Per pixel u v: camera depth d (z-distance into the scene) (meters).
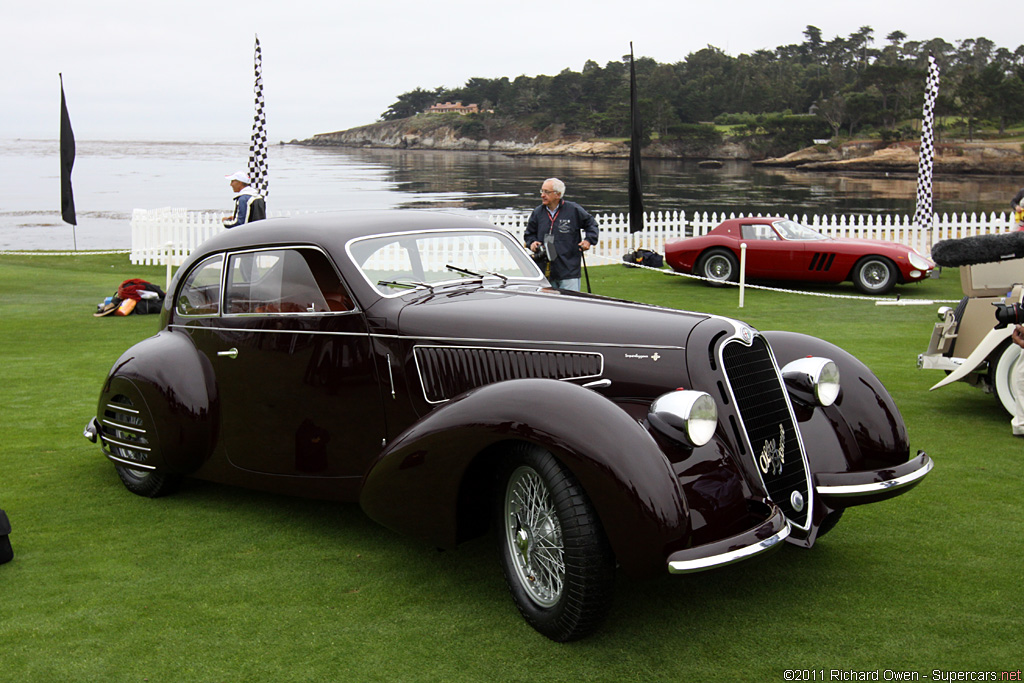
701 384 3.36
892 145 132.12
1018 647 3.05
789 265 14.62
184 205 46.41
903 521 4.30
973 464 5.19
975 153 116.06
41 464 5.35
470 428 3.22
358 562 3.88
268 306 4.29
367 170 106.31
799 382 3.91
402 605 3.45
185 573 3.75
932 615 3.30
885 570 3.72
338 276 4.09
